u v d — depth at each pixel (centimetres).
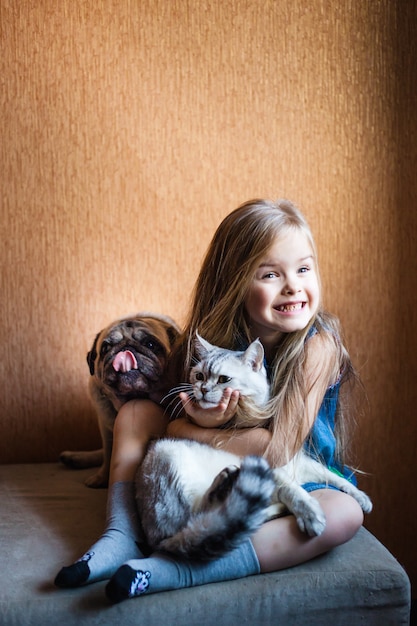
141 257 196
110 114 190
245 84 192
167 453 135
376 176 194
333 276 196
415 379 199
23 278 193
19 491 171
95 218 193
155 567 120
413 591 201
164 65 190
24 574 127
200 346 149
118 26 188
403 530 201
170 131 192
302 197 195
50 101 189
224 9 190
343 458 170
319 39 191
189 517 127
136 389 159
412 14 191
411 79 193
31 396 198
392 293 197
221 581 125
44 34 187
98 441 201
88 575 121
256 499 117
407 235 196
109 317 197
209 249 168
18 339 195
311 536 127
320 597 125
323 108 193
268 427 146
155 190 194
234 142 193
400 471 200
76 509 159
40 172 190
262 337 160
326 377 153
